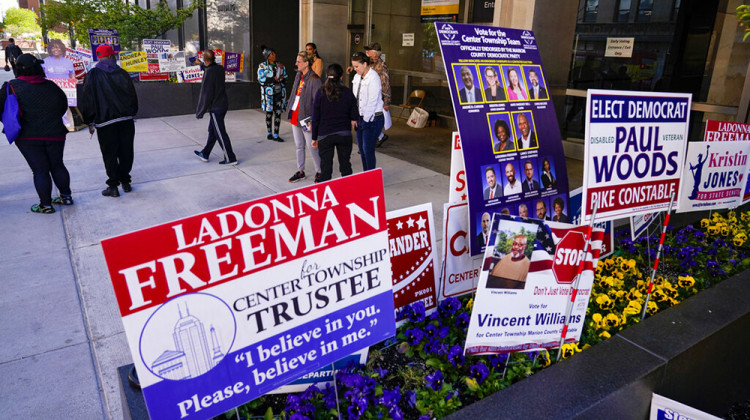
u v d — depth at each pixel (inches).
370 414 91.2
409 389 102.3
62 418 108.7
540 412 88.3
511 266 99.6
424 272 125.3
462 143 123.5
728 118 276.5
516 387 95.3
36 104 211.5
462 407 98.0
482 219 128.6
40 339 136.0
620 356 106.6
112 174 243.9
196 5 611.2
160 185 267.1
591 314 133.4
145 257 64.7
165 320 67.5
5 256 182.7
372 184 85.5
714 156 165.6
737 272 160.9
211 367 72.5
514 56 136.8
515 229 97.7
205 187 264.5
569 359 105.1
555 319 109.7
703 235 181.8
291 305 79.0
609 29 316.2
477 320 99.7
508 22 296.8
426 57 443.2
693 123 295.3
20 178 278.1
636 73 309.7
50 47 418.6
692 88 291.4
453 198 132.2
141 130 413.1
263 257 74.8
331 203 80.9
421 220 122.9
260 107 543.5
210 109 296.4
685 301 131.6
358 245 85.5
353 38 489.1
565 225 102.4
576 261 106.0
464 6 398.3
